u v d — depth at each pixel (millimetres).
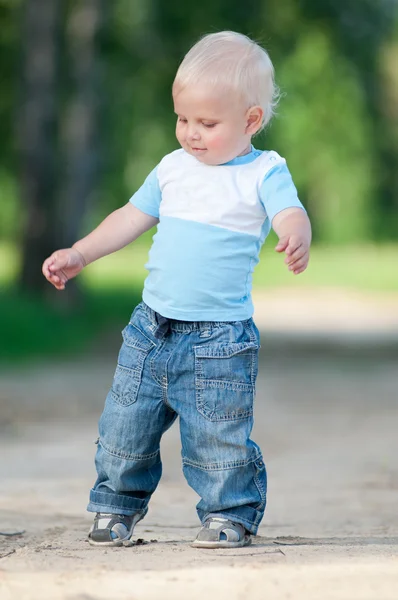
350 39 60906
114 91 59406
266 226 9656
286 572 8141
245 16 56625
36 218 51625
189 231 9414
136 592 7578
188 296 9352
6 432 22078
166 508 13586
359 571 8195
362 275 91188
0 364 35750
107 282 72188
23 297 48719
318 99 95500
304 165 109875
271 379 34531
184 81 9344
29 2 51500
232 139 9367
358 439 21656
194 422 9352
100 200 93500
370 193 117562
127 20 56562
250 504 9555
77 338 43656
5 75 59250
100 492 9797
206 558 8719
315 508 13773
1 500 13781
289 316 62906
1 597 7473
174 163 9703
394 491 15242
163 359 9391
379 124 106188
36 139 51688
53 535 10922
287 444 20938
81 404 26781
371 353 44469
